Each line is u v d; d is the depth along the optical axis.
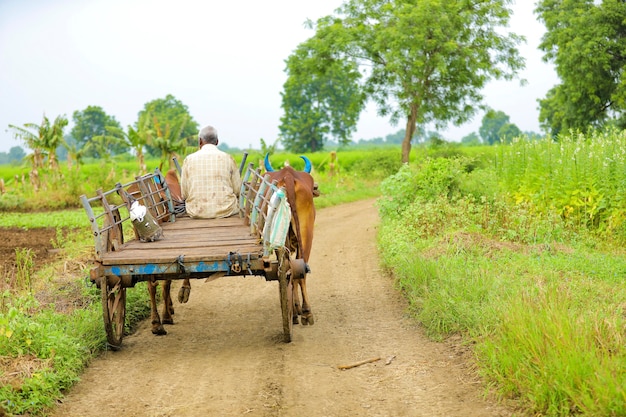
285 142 95.62
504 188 14.05
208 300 9.73
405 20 34.91
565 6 36.25
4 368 5.88
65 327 7.12
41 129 31.89
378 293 9.82
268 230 6.54
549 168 13.25
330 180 34.50
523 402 5.25
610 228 11.49
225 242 7.10
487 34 37.31
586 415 4.68
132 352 7.18
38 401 5.42
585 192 12.11
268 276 7.14
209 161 8.57
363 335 7.69
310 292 10.14
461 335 7.13
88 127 121.69
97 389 6.03
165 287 8.33
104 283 6.70
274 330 8.05
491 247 10.46
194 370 6.55
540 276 8.40
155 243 7.20
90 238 15.38
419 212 12.52
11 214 24.67
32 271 11.48
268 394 5.86
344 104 96.19
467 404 5.48
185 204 8.89
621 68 34.84
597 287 7.82
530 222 11.71
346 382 6.14
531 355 5.58
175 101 109.81
